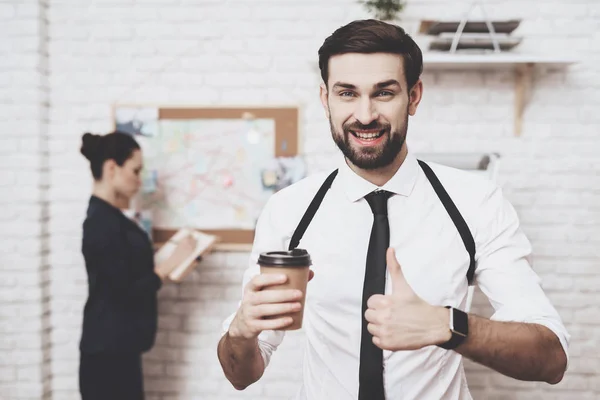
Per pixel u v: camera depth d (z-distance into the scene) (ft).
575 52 7.93
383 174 4.03
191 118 8.41
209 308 8.57
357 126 3.64
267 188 8.37
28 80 8.27
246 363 3.50
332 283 3.95
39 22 8.27
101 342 6.68
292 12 8.27
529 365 3.01
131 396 6.95
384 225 3.90
